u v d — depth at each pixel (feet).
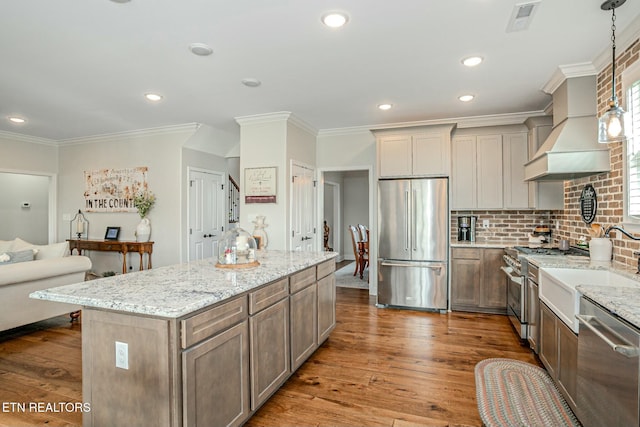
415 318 13.60
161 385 5.26
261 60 9.54
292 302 8.55
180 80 10.98
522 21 7.57
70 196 20.29
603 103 9.39
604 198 9.55
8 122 16.16
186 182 17.52
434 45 8.69
